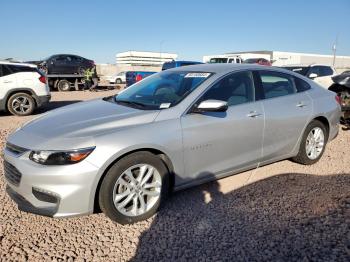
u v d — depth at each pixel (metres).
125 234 3.07
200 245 2.90
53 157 2.88
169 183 3.44
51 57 20.27
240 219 3.31
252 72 4.18
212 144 3.62
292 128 4.40
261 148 4.13
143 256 2.76
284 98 4.38
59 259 2.71
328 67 11.98
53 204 2.93
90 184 2.90
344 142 6.27
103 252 2.81
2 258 2.71
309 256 2.72
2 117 9.89
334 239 2.95
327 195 3.81
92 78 21.30
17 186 3.06
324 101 4.85
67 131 3.10
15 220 3.31
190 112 3.51
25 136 3.21
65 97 15.99
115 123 3.21
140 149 3.16
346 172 4.61
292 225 3.19
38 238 3.00
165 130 3.27
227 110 3.75
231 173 3.96
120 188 3.10
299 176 4.45
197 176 3.62
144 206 3.27
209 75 3.85
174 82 4.02
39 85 10.30
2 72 9.81
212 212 3.46
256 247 2.86
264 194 3.88
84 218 3.36
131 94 4.20
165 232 3.10
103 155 2.92
